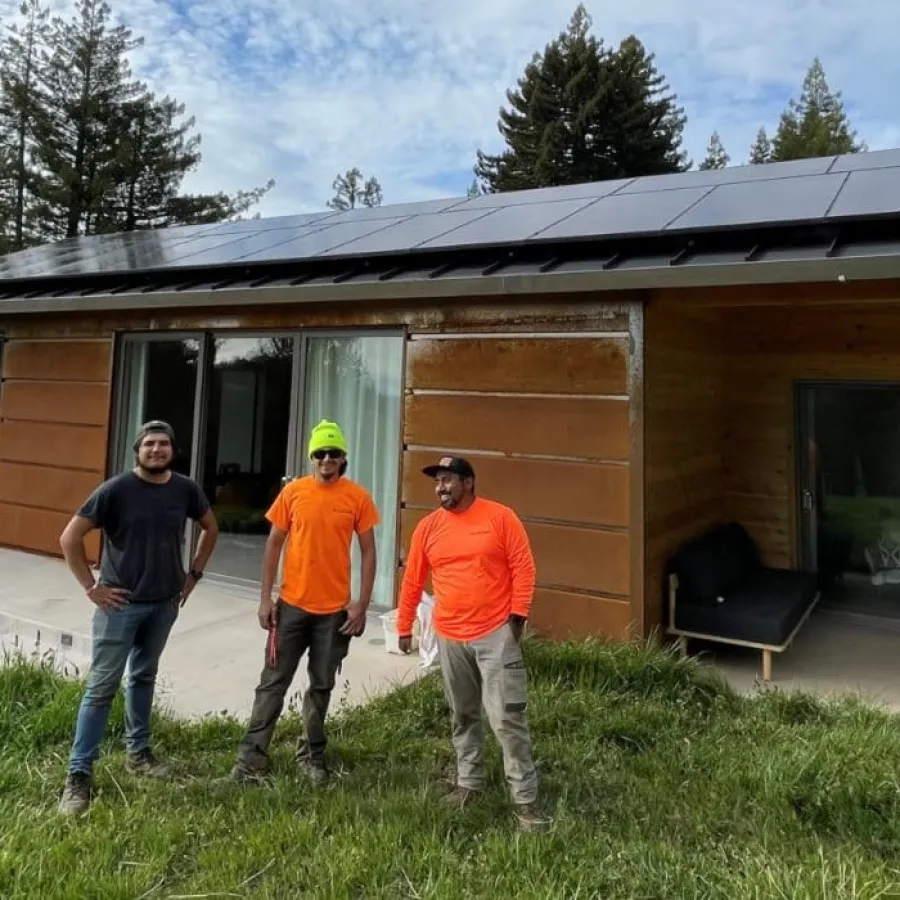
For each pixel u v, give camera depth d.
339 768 2.99
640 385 4.52
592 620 4.61
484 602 2.67
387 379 5.60
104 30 26.83
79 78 26.47
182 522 3.03
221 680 4.10
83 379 7.04
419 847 2.40
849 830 2.49
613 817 2.62
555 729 3.32
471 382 5.11
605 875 2.24
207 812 2.64
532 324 4.89
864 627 5.79
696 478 5.65
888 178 4.80
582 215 5.37
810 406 6.39
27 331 7.52
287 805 2.68
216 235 8.15
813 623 5.89
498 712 2.60
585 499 4.66
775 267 3.70
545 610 4.76
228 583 6.18
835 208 4.09
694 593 4.80
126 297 6.01
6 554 7.23
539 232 4.95
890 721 3.45
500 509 2.75
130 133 26.94
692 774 2.94
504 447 4.96
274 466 6.00
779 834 2.47
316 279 5.45
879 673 4.63
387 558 5.57
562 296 4.78
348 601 3.04
